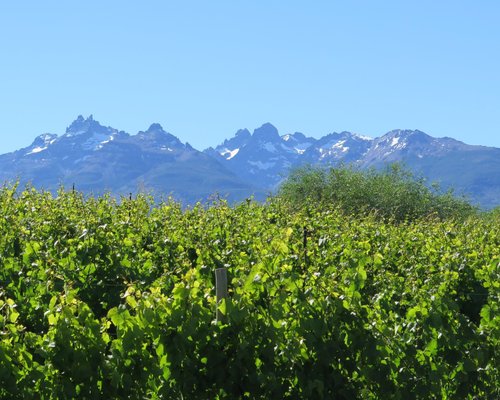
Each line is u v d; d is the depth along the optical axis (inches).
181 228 629.3
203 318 316.8
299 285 349.7
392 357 361.7
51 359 286.8
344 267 466.9
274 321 329.7
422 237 731.4
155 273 517.3
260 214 856.9
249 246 554.6
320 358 339.9
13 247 522.3
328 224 818.8
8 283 448.5
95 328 296.4
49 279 427.5
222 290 332.5
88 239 510.9
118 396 296.0
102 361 294.2
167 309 309.4
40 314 396.5
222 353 318.0
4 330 295.6
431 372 369.1
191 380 312.7
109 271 491.2
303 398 338.6
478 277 535.2
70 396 286.8
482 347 384.8
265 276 362.0
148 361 301.9
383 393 355.9
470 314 530.0
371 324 362.0
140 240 594.6
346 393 347.6
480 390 390.9
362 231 757.3
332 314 347.9
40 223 620.7
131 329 298.5
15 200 787.4
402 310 462.0
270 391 328.2
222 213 767.1
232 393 322.3
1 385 272.2
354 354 351.9
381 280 506.3
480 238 788.6
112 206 824.3
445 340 374.3
